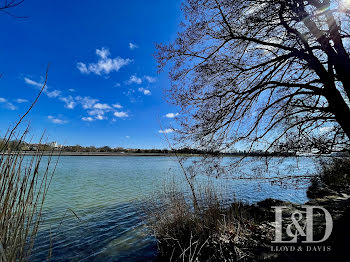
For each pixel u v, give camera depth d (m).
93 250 4.88
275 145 5.14
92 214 8.06
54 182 16.64
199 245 4.05
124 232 6.06
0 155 2.01
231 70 5.13
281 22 4.74
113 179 19.31
